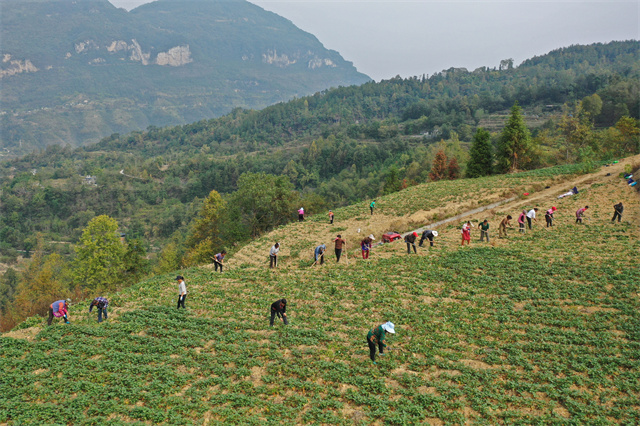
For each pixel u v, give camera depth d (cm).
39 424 1730
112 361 2217
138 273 7950
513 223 4684
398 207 5966
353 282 3275
